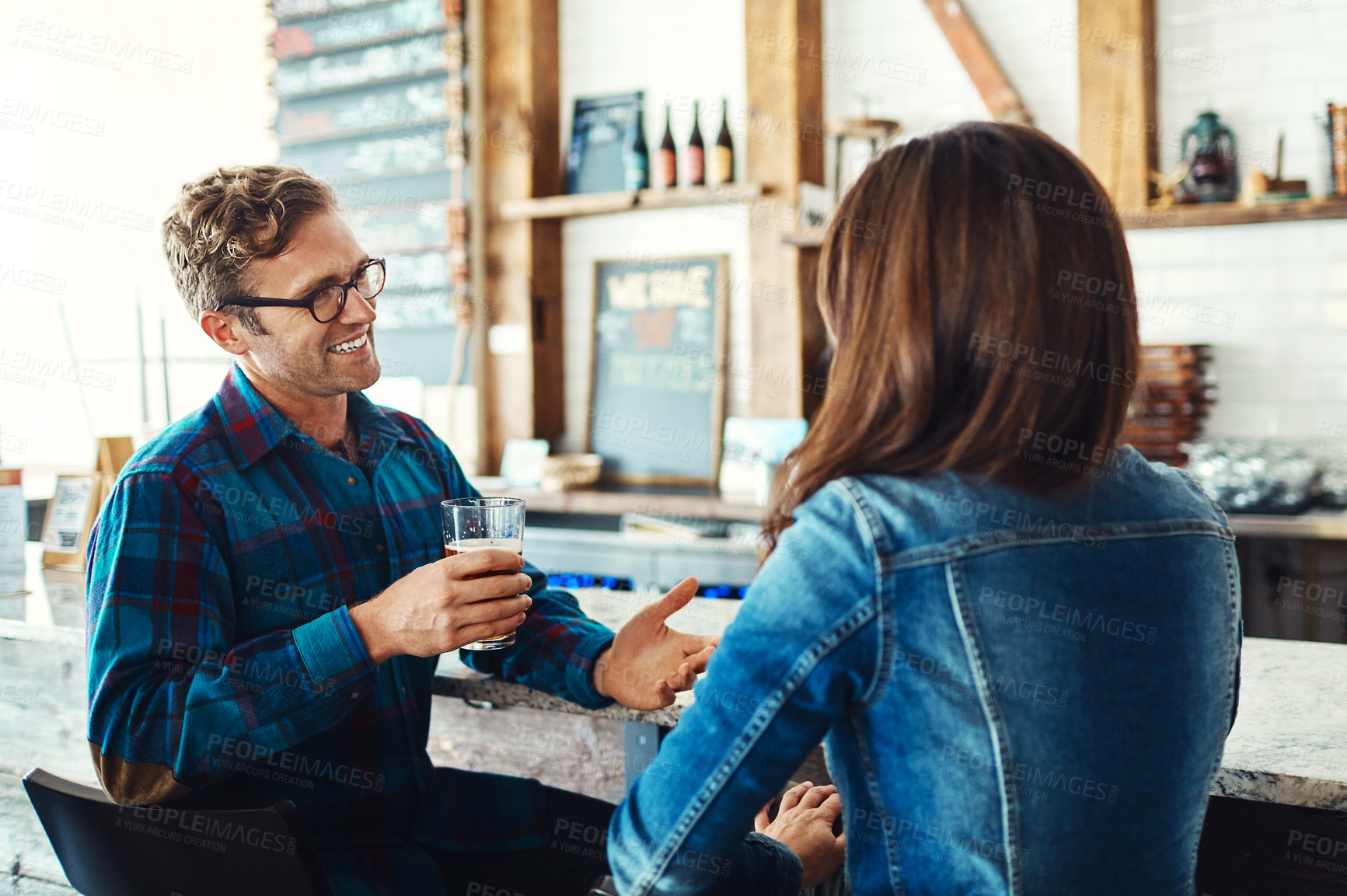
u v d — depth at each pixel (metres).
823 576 0.73
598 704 1.23
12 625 1.60
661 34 3.82
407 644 1.05
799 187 3.40
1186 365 2.85
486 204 3.94
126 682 1.07
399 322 4.12
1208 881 1.24
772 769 0.75
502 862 1.34
